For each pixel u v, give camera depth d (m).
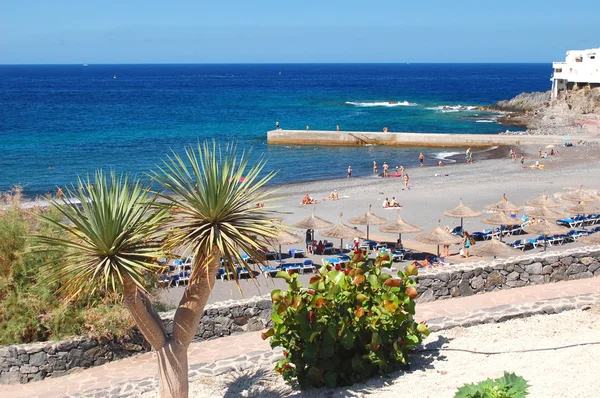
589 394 7.42
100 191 7.87
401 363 9.37
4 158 64.94
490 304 12.70
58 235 13.73
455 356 9.62
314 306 8.65
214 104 131.38
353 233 28.42
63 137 81.31
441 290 13.26
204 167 8.05
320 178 53.50
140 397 9.62
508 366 8.86
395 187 46.38
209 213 7.94
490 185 45.84
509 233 32.38
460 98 149.12
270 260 28.19
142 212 8.11
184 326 8.46
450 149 69.88
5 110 118.88
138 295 8.22
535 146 68.19
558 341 9.77
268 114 109.31
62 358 12.79
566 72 109.56
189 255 8.12
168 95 161.75
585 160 57.44
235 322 13.54
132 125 94.06
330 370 8.94
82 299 13.70
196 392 9.47
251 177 8.43
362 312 8.71
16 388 12.28
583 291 13.14
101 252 7.77
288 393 9.03
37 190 49.31
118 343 13.34
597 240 26.00
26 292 13.73
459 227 32.72
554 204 33.88
